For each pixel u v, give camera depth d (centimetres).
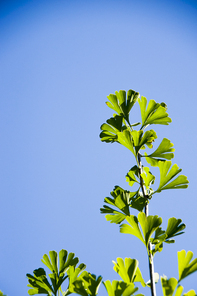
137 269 112
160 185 116
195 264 107
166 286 104
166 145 117
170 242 111
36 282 113
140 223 112
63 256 115
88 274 110
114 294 106
